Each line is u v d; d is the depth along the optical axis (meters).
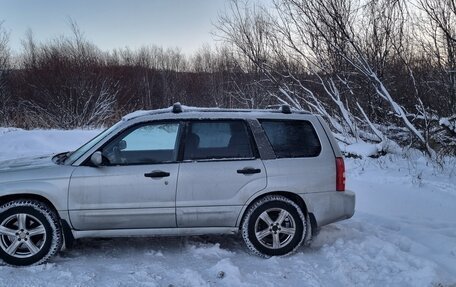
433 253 5.18
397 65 13.04
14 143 13.83
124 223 4.86
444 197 7.80
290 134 5.26
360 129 13.39
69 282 4.27
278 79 14.80
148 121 5.07
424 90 12.59
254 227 5.02
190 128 5.10
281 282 4.34
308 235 5.21
